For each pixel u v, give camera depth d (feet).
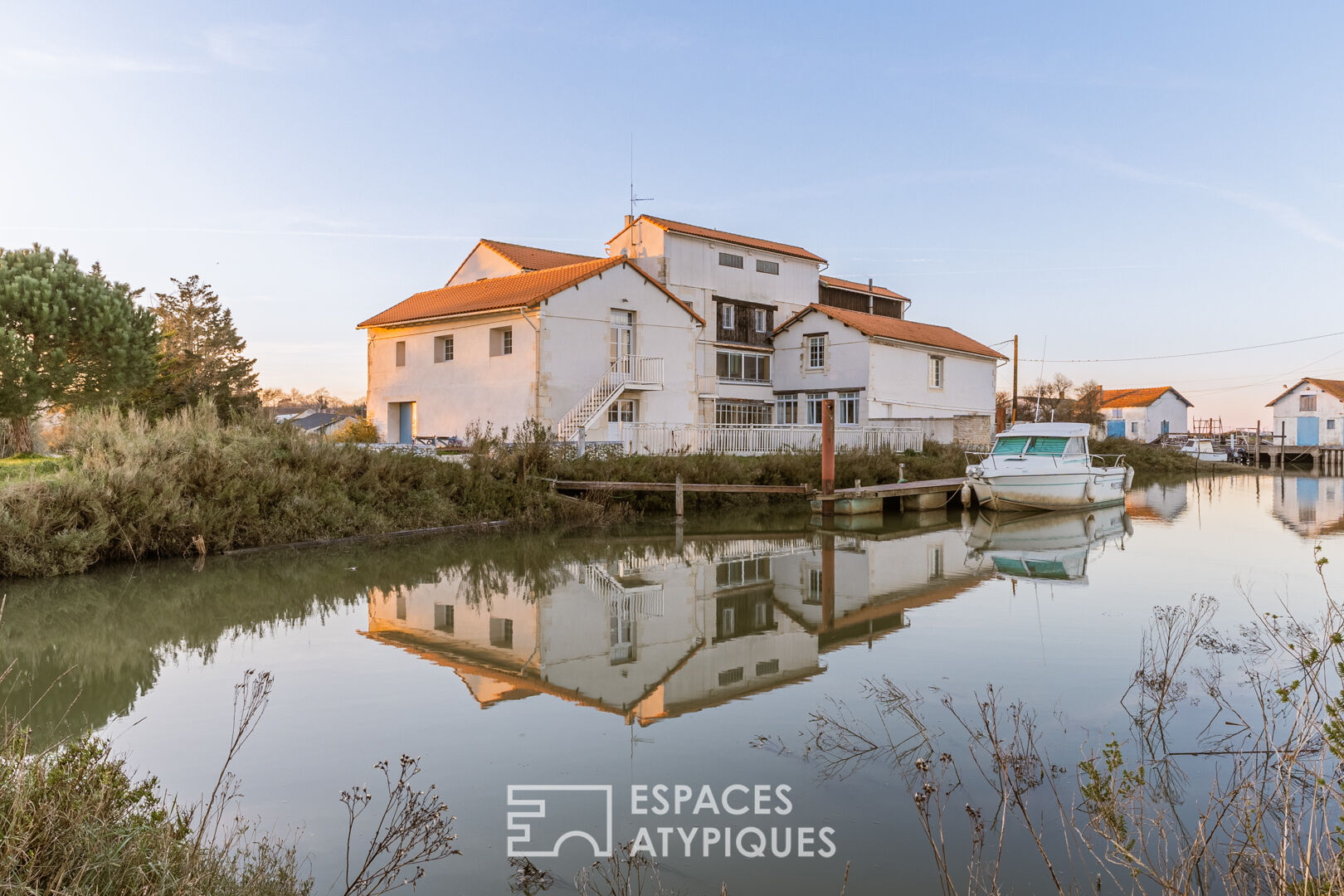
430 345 104.68
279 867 15.83
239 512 54.95
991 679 28.53
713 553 60.39
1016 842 17.34
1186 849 16.71
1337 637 16.51
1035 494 88.22
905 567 53.88
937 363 141.49
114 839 13.53
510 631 36.24
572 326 94.99
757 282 139.74
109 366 73.36
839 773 20.86
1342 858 12.92
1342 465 202.59
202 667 30.19
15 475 52.65
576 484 76.48
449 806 19.15
